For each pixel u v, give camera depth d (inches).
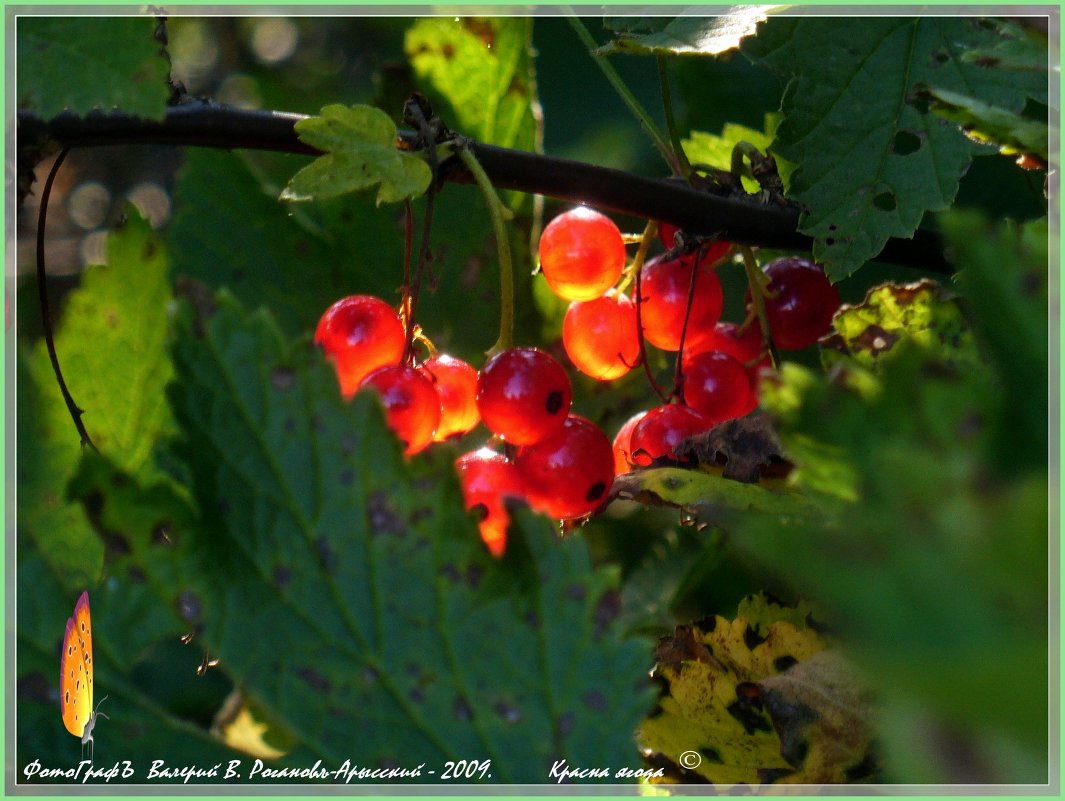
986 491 4.5
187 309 7.0
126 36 9.4
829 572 4.4
